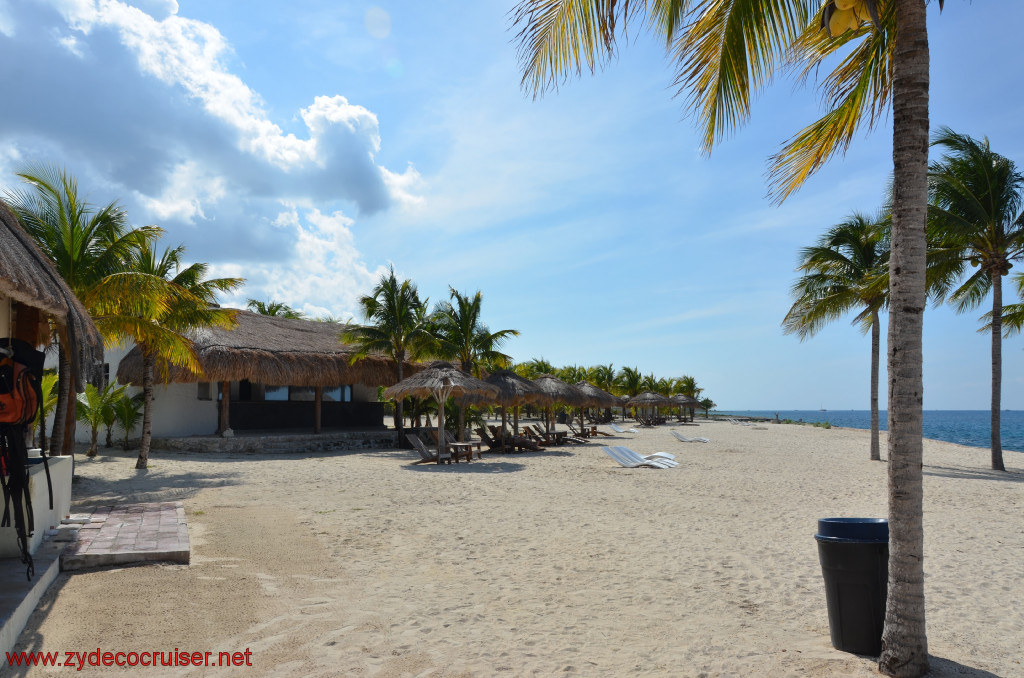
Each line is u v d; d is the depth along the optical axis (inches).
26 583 176.9
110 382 690.8
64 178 458.3
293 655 156.2
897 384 145.5
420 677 145.6
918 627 141.9
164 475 514.0
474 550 271.3
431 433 808.9
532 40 185.3
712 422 2124.8
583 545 282.4
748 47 184.2
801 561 256.5
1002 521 348.8
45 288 170.2
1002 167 601.6
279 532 295.7
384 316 850.8
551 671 149.8
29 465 242.7
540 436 933.2
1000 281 643.5
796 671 147.3
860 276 733.9
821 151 218.8
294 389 896.3
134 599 188.7
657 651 162.2
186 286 555.5
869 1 150.3
